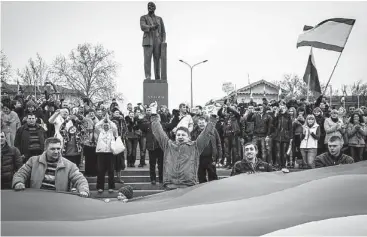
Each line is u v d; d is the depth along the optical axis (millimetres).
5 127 12102
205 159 10812
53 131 13242
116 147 11125
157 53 19688
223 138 15188
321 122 13984
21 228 4488
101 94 71688
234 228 4410
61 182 6566
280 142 14023
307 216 4691
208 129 7129
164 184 7102
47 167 6625
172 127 13133
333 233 4281
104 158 11211
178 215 4887
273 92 58844
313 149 13117
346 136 13367
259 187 6094
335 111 13258
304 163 13320
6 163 7844
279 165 14078
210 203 5434
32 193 5574
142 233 4340
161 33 19844
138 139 14812
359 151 13375
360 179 5996
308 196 5379
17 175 6477
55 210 5133
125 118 14766
